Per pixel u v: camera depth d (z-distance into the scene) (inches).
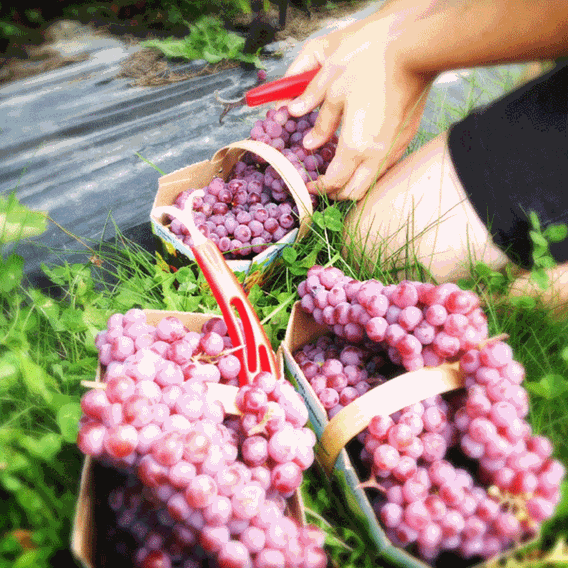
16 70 41.9
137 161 36.7
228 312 21.7
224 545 17.2
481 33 23.9
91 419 18.7
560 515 20.8
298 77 28.5
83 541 17.7
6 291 25.6
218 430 18.8
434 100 41.8
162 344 21.0
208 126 39.9
